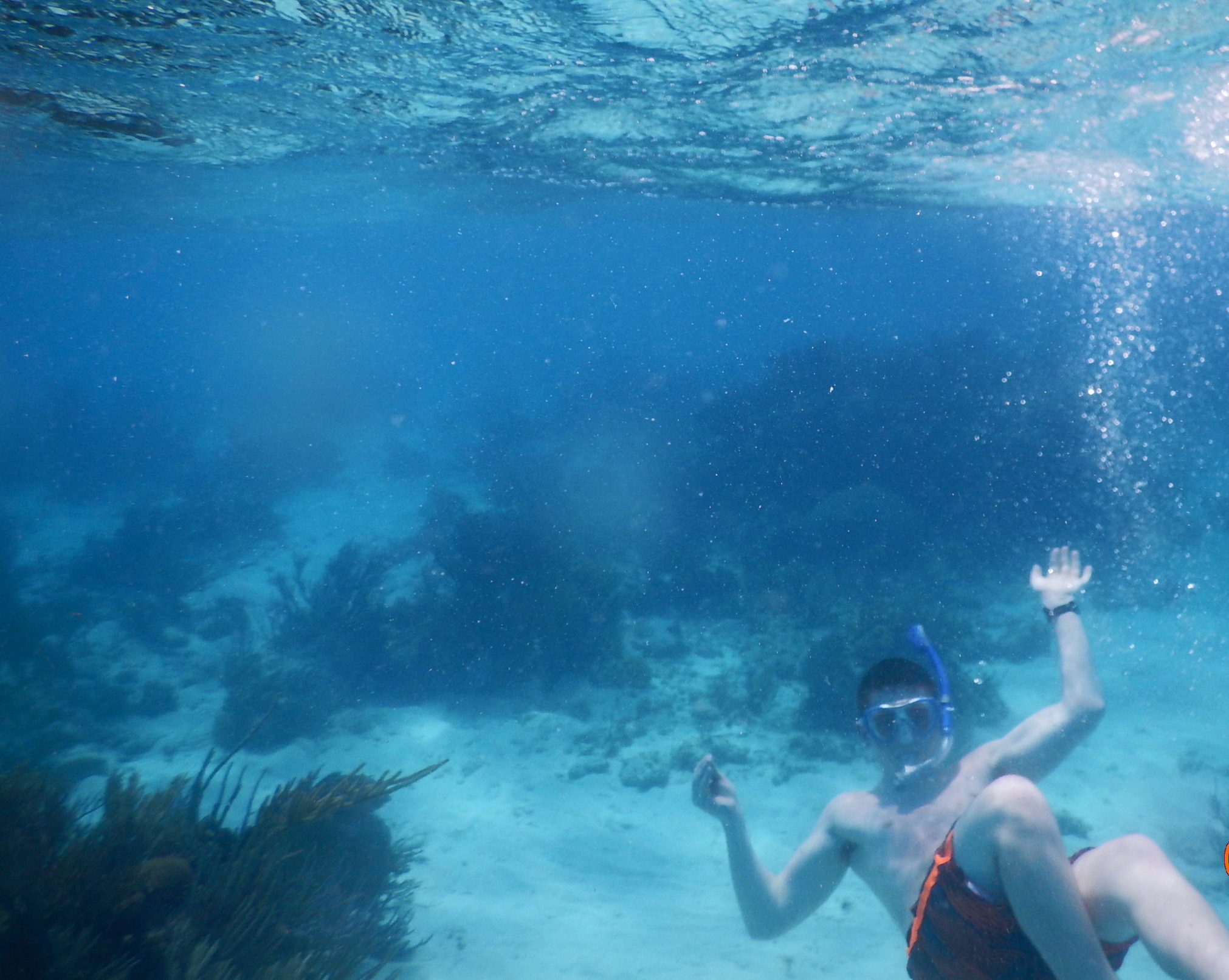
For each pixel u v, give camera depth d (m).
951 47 8.02
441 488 23.22
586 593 14.03
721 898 7.48
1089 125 11.16
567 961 6.45
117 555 20.30
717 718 11.41
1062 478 17.95
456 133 13.30
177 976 3.86
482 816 9.27
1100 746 9.57
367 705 12.42
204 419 45.25
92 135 13.61
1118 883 1.59
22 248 40.12
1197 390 27.84
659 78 9.66
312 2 7.38
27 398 60.00
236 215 26.23
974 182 17.23
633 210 28.39
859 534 17.06
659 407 32.00
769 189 19.45
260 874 4.77
